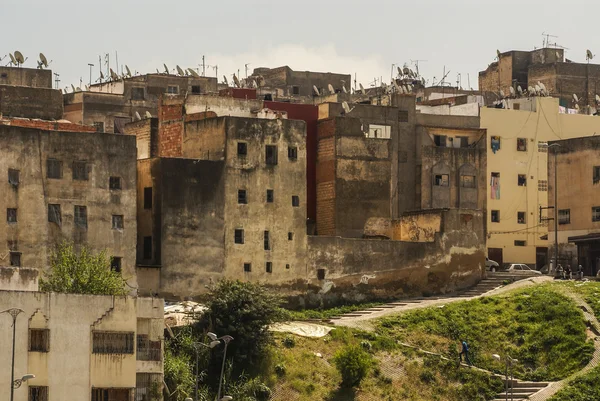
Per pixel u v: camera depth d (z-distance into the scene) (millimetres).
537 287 136875
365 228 143875
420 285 138125
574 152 154000
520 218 164875
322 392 115000
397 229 144750
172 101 144250
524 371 122250
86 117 164750
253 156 130875
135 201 123062
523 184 165500
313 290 132625
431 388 118375
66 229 119938
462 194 157125
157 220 125500
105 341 100312
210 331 114625
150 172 126750
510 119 165500
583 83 186375
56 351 98125
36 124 132000
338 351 118188
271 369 115562
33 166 119188
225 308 115375
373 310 132625
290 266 131500
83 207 120812
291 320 125875
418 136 156625
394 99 157125
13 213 118125
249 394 112000
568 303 130250
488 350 125062
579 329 125500
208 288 121562
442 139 158250
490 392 118750
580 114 170625
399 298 136875
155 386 103625
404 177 155875
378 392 116438
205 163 128000
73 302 99125
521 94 176125
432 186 155875
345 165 143750
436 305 132875
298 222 132625
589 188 152375
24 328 97000
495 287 140875
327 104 152375
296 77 185000
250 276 129250
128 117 166500
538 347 124500
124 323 101125
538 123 167000
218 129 130750
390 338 123750
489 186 163750
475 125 162625
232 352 114688
